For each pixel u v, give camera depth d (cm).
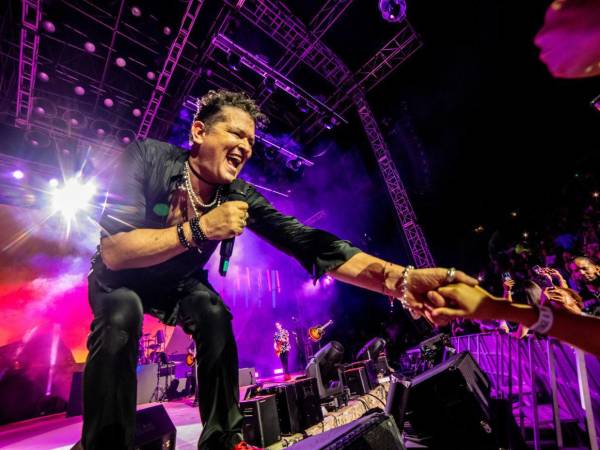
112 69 830
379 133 1085
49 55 770
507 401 395
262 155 1095
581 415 347
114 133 914
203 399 161
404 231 1078
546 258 713
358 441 118
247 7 796
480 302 97
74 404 671
